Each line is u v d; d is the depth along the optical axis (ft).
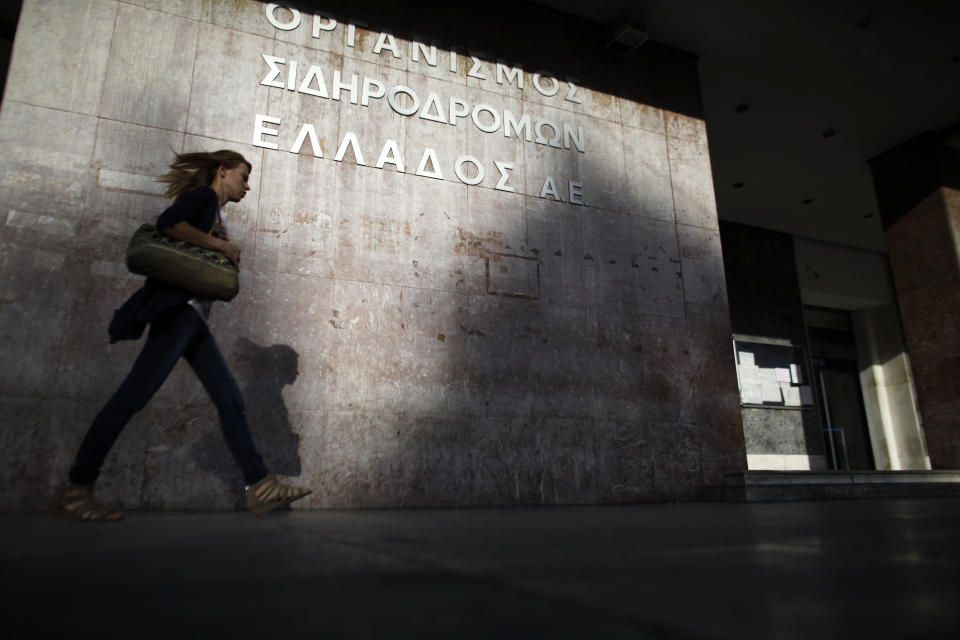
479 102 18.61
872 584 3.46
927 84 26.18
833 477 19.22
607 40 21.34
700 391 19.29
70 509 8.30
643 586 3.43
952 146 29.86
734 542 5.72
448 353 16.10
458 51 18.71
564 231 18.70
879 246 43.47
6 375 12.28
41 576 3.73
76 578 3.66
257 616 2.74
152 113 14.62
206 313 8.77
